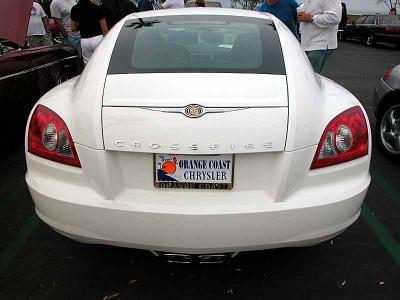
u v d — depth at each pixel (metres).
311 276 2.63
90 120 2.07
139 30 2.70
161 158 2.05
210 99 2.04
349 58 14.93
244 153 2.02
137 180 2.10
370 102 7.23
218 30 2.72
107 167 2.06
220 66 2.32
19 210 3.38
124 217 2.06
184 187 2.08
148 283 2.55
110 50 2.47
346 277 2.62
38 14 6.88
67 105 2.29
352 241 2.99
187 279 2.59
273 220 2.06
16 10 3.58
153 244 2.11
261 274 2.64
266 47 2.50
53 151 2.21
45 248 2.88
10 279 2.57
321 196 2.13
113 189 2.08
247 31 2.71
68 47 5.98
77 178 2.15
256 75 2.23
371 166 4.34
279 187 2.06
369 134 2.36
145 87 2.13
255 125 2.01
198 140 1.98
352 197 2.19
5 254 2.81
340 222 2.21
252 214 2.03
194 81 2.15
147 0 9.87
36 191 2.23
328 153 2.17
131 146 2.02
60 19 8.15
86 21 6.84
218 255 2.20
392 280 2.60
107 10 8.09
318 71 5.81
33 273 2.63
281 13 5.67
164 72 2.25
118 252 2.84
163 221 2.04
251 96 2.08
